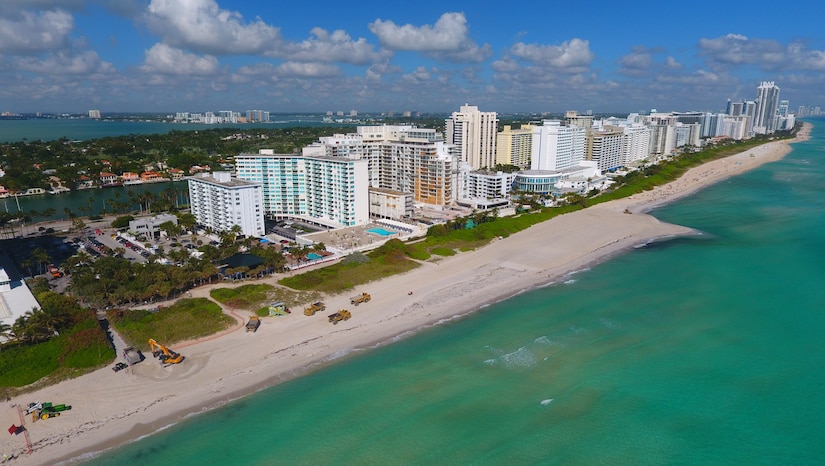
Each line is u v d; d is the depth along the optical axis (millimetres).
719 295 141250
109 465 77938
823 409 90312
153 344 105500
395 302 138000
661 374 101875
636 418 88688
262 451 81250
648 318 127312
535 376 101688
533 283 153875
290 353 110188
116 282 134750
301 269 161250
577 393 95812
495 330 121875
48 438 82562
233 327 120000
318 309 130500
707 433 84812
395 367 105375
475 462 78750
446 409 91500
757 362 105688
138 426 86188
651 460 79062
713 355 108688
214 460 79250
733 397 94188
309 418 89125
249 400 94000
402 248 179000
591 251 185625
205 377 100312
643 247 190625
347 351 112000
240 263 154000
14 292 133375
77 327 111250
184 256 164500
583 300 139750
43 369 98812
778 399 93375
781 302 135625
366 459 79500
